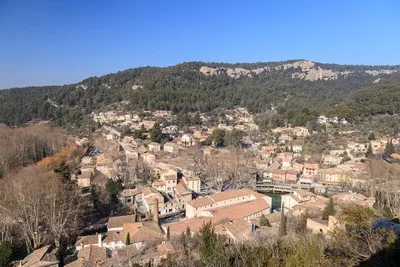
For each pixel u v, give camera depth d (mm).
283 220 72250
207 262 42938
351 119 196250
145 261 59469
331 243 35750
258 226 81000
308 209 86500
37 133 165125
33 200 79312
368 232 29734
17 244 73500
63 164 103188
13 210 78875
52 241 75875
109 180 114062
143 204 110000
